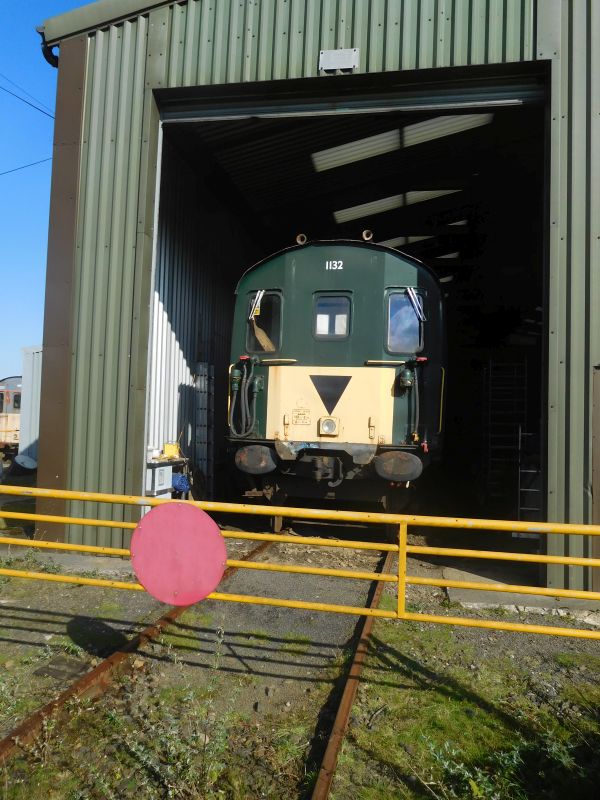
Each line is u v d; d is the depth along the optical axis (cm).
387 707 396
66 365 770
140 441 755
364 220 1396
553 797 308
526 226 1406
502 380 1221
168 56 771
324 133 970
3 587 621
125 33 784
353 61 716
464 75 704
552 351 651
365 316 863
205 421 1128
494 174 1160
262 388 888
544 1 674
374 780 323
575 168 659
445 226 1423
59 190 789
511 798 306
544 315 677
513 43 680
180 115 796
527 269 1566
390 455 806
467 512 1216
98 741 349
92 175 784
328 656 476
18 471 1802
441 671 451
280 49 738
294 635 514
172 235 1011
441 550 429
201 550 402
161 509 408
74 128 790
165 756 336
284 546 862
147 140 769
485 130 973
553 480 641
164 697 402
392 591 643
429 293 863
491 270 1597
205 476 1138
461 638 518
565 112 667
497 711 396
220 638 489
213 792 310
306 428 855
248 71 744
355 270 877
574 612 593
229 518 1090
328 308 880
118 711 381
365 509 1050
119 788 312
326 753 333
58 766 327
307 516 437
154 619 537
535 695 419
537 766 335
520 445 994
